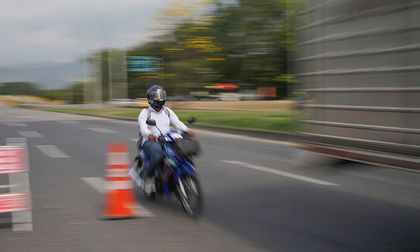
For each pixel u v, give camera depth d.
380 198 7.34
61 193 7.81
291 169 10.07
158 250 4.94
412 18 3.56
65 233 5.57
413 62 3.56
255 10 45.78
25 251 4.94
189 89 43.34
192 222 6.03
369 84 4.04
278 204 6.98
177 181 6.33
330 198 7.36
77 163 11.19
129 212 6.25
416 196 7.45
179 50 41.44
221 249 4.97
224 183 8.61
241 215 6.37
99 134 19.36
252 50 46.81
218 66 48.12
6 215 6.40
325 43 4.64
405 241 5.26
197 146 6.34
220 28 47.03
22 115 42.38
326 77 4.66
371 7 3.97
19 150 5.86
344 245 5.12
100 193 7.80
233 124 20.78
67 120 31.56
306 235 5.46
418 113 3.53
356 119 4.23
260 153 12.78
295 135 5.38
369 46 4.02
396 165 3.78
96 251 4.92
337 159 4.80
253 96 66.31
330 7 4.54
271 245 5.11
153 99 6.73
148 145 6.55
